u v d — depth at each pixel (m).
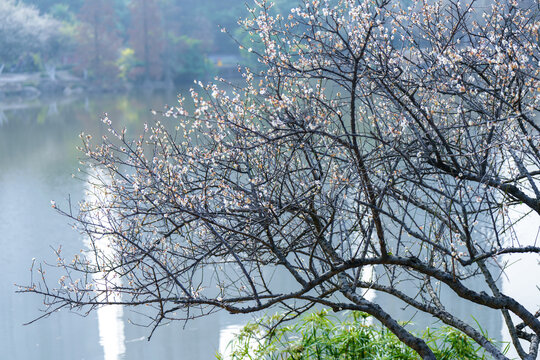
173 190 4.43
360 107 5.26
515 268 10.77
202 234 5.06
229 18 91.31
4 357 9.71
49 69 83.56
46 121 44.72
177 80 86.25
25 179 24.56
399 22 4.70
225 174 4.82
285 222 5.31
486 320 9.23
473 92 4.79
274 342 6.42
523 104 4.91
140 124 38.28
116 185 4.77
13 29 81.50
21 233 16.44
